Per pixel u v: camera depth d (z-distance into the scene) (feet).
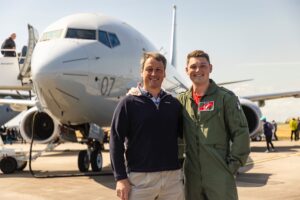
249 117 44.70
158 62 10.32
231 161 10.02
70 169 35.24
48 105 27.58
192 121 10.35
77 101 27.20
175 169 10.44
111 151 10.21
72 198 21.47
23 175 31.24
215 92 10.32
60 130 31.68
